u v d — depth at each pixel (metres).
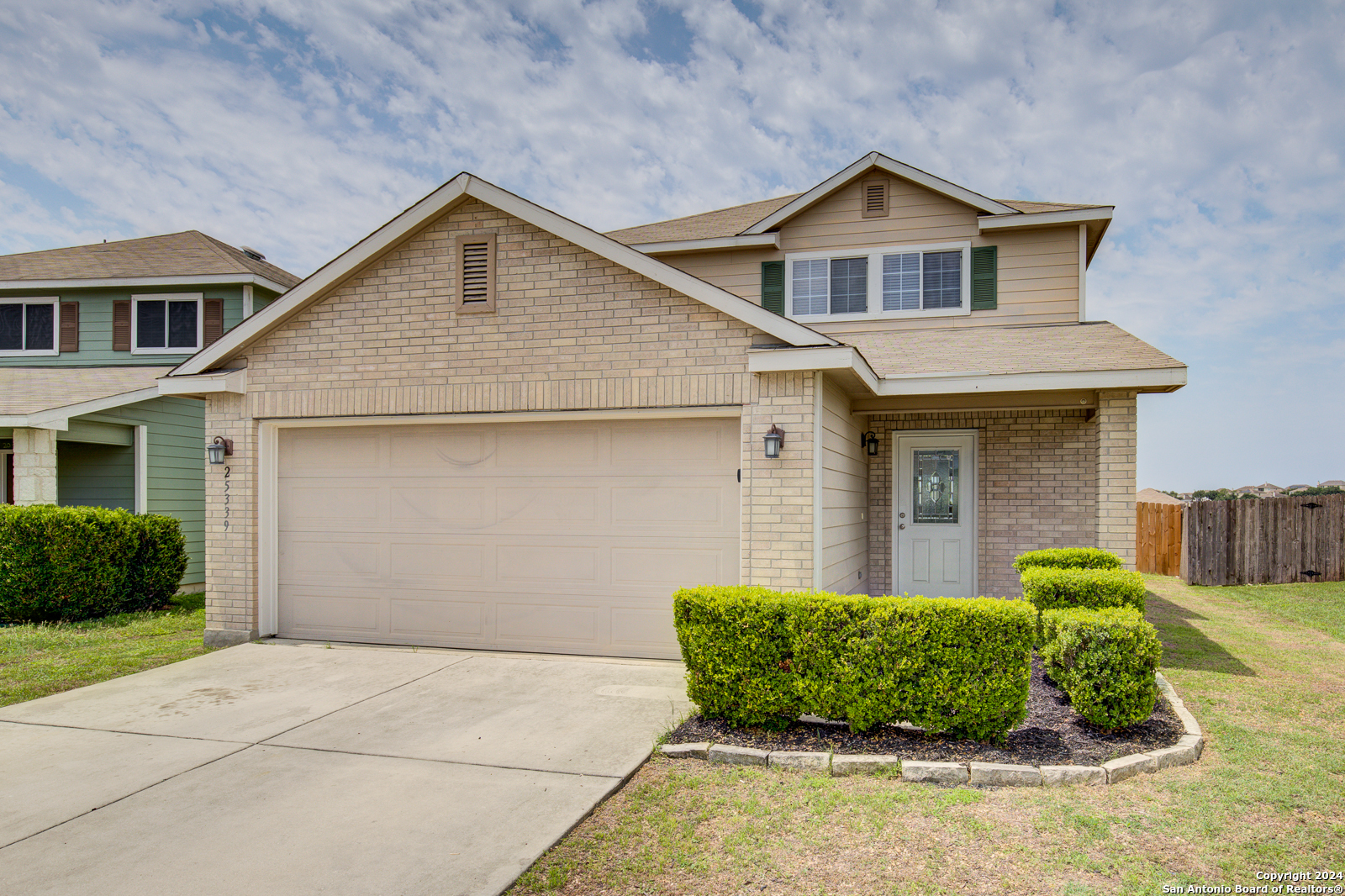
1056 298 11.52
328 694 6.59
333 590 8.70
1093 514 10.43
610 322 7.67
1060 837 3.88
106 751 5.25
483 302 8.04
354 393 8.38
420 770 4.85
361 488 8.63
